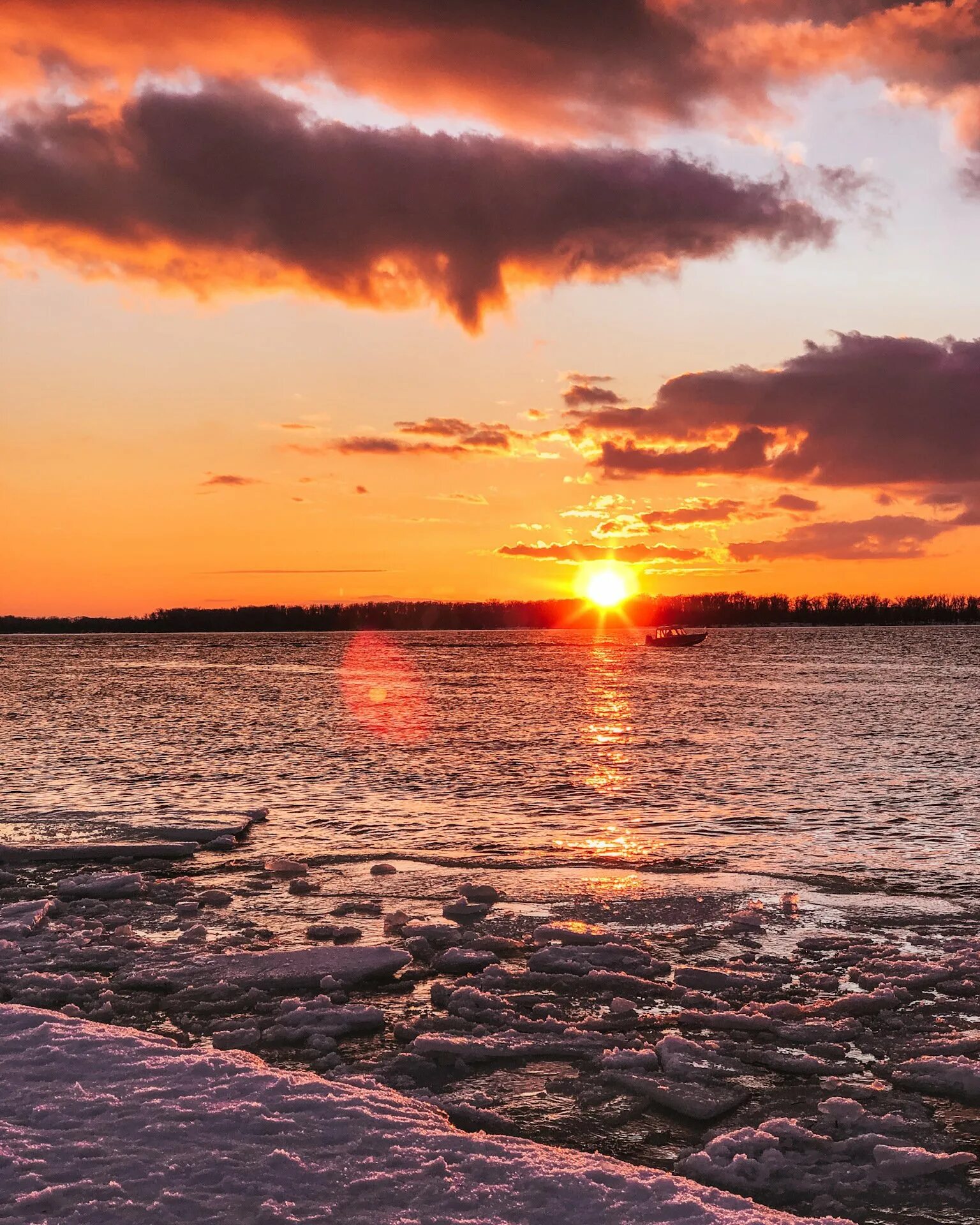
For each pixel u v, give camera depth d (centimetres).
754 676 7100
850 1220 543
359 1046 788
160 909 1196
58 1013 725
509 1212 474
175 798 2062
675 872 1402
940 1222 543
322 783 2278
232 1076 616
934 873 1396
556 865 1449
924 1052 776
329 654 13400
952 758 2666
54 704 4862
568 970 973
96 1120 553
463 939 1072
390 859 1488
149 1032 798
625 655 11988
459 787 2209
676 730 3453
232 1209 468
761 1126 643
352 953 994
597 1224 465
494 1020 837
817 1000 893
